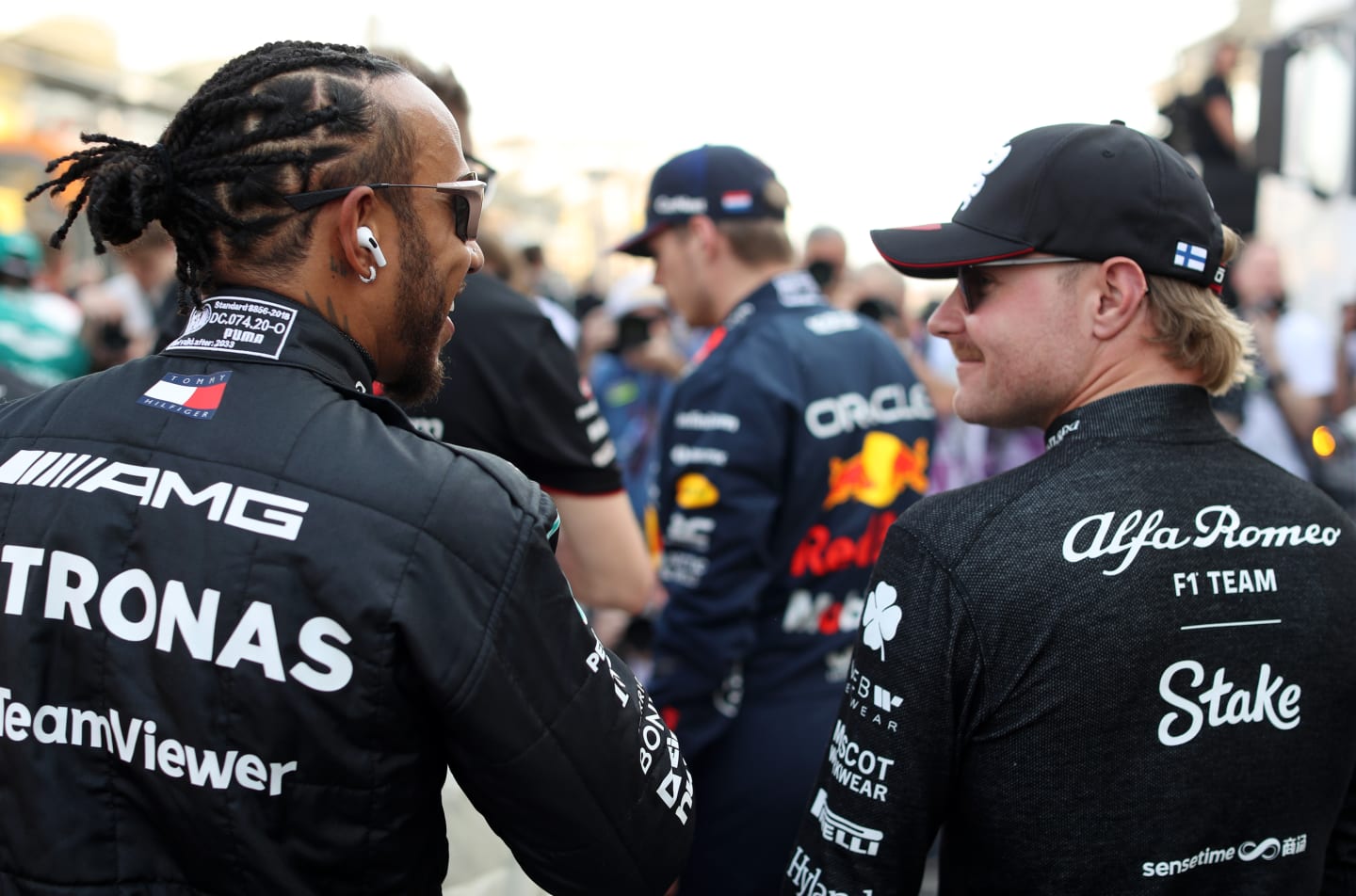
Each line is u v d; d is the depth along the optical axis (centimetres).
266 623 83
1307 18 493
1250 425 404
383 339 101
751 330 203
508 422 166
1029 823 102
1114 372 109
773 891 194
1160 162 108
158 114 722
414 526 86
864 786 108
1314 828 109
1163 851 101
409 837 89
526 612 88
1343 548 110
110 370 98
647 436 478
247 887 85
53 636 87
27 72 661
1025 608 100
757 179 214
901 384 212
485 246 270
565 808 90
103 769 87
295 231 93
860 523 200
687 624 192
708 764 197
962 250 111
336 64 96
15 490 90
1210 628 101
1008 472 110
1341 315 438
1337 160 481
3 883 88
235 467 87
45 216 613
